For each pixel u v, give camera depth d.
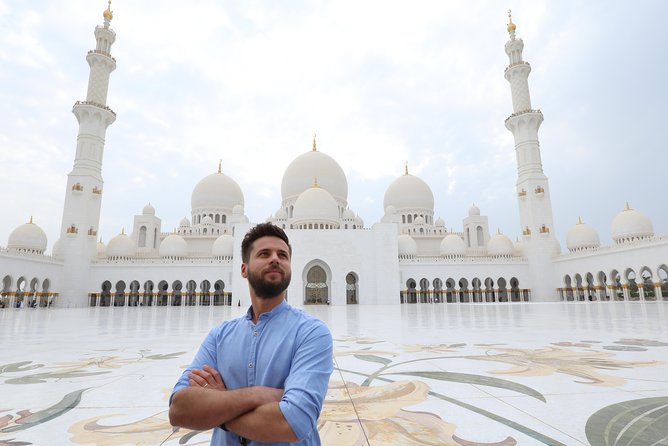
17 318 25.06
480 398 5.16
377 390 5.63
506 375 6.54
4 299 48.75
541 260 53.59
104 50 54.66
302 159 69.31
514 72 57.56
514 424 4.15
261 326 2.38
